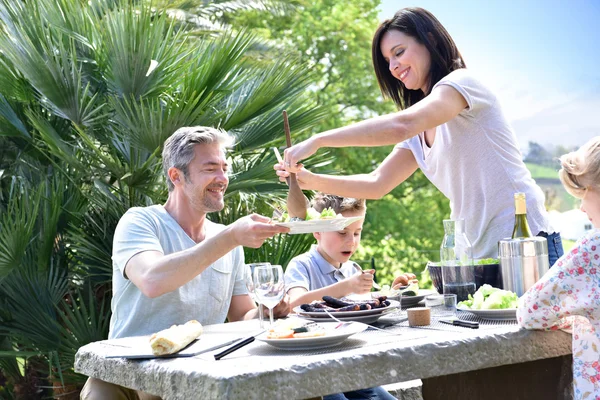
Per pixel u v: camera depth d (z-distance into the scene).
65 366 3.81
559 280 1.71
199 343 1.71
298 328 1.67
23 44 3.86
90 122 4.07
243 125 4.14
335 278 2.67
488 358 1.66
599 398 1.71
